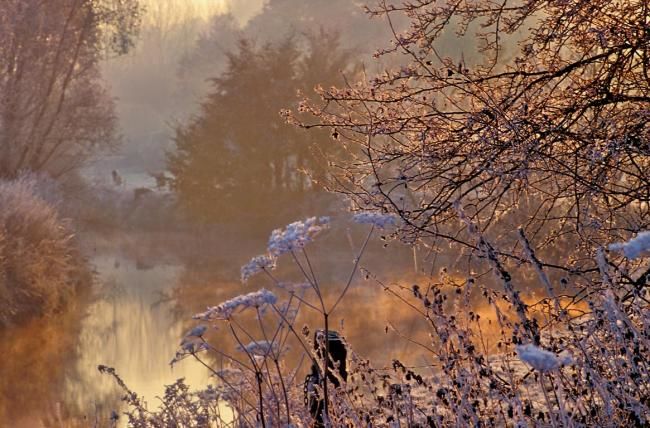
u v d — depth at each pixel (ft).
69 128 163.94
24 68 150.92
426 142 28.99
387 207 27.50
